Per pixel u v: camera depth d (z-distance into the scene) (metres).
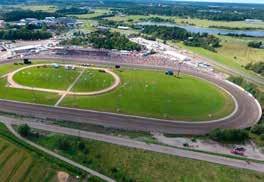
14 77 165.50
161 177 91.88
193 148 106.44
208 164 97.94
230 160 100.75
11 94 143.38
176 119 126.12
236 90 164.38
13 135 109.38
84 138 109.25
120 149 103.62
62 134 111.38
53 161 95.88
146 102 140.88
